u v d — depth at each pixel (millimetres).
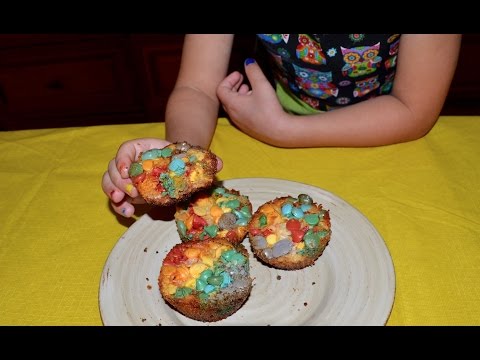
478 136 1062
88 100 2689
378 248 809
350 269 797
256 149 1103
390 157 1043
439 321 733
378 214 918
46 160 1121
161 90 2619
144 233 886
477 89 2451
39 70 2600
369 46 1172
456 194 938
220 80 1290
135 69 2580
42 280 858
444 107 2459
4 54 2559
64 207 1004
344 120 1072
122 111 2703
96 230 949
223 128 1175
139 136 1164
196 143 1085
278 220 873
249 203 931
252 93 1142
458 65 2402
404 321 737
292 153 1085
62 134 1188
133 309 775
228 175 1042
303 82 1300
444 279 792
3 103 2699
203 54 1283
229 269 793
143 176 833
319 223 856
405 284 791
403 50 1105
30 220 979
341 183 994
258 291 810
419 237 865
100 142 1157
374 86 1276
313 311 771
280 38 1227
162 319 768
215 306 756
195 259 811
